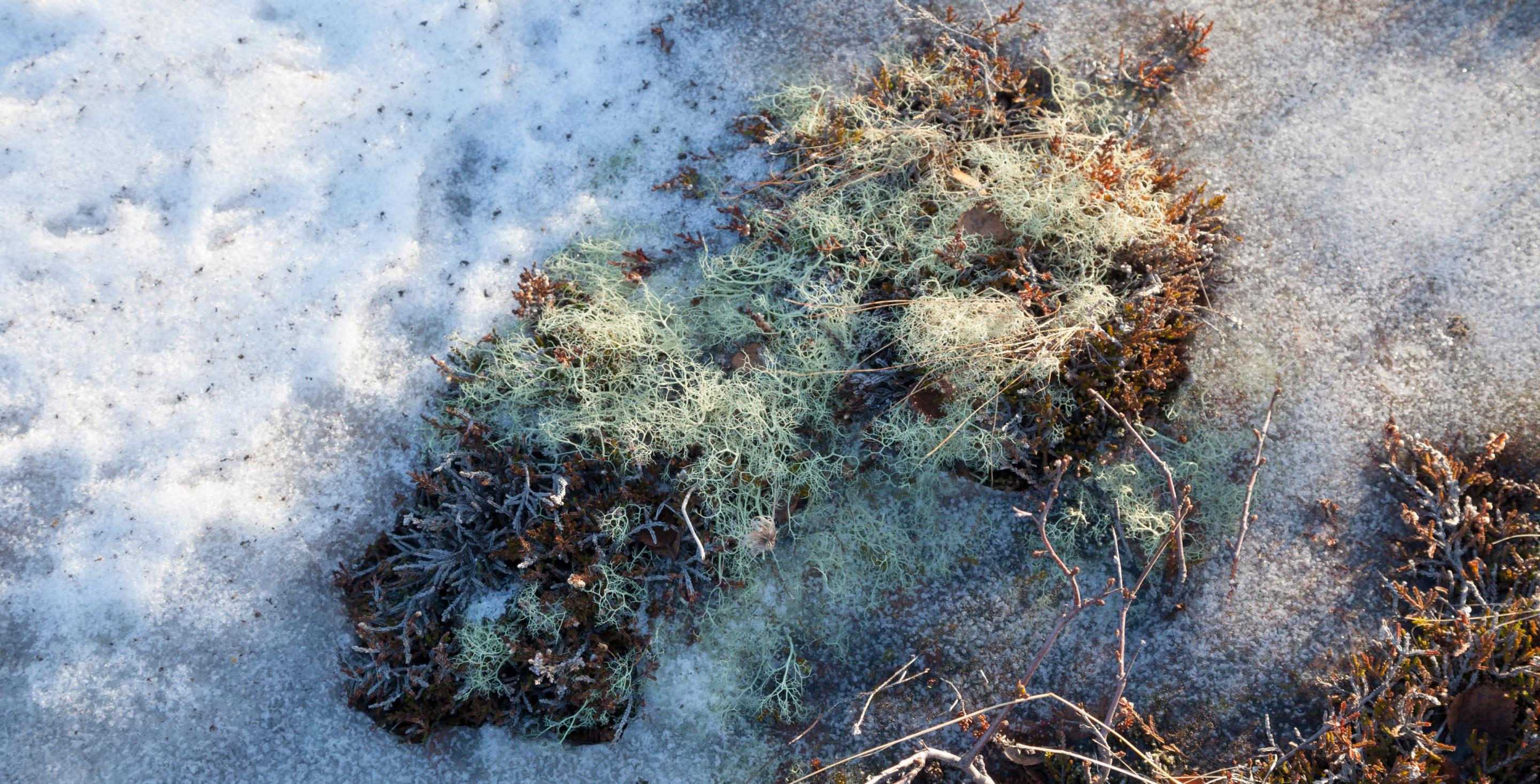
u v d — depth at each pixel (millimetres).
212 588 534
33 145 546
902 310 535
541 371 531
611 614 525
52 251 542
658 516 527
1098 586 539
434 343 545
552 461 532
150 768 530
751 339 541
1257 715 529
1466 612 513
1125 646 529
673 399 534
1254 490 537
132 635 532
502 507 523
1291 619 532
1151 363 529
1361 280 545
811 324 534
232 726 532
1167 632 534
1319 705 528
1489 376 538
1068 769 525
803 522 539
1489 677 516
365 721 533
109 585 532
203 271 545
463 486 527
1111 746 531
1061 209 528
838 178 545
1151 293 527
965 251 533
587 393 525
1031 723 534
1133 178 538
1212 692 531
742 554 532
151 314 543
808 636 540
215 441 538
